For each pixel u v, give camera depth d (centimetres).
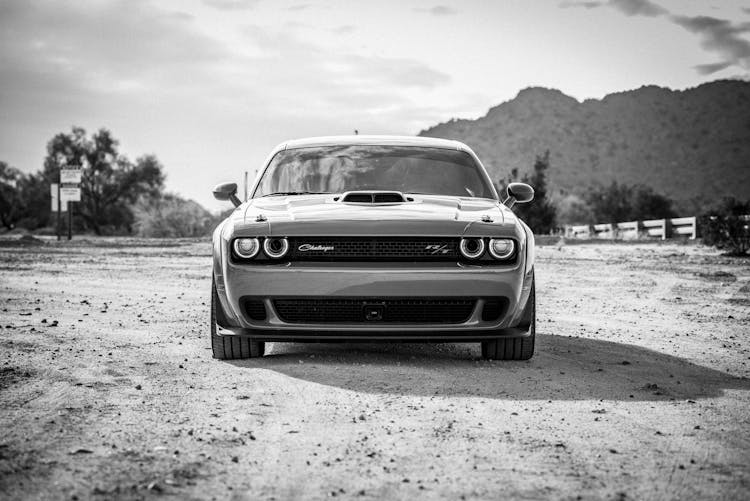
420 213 561
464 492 310
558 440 385
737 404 470
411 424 412
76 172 3781
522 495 308
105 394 473
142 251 2370
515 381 525
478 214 571
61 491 306
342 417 425
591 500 303
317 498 302
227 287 555
